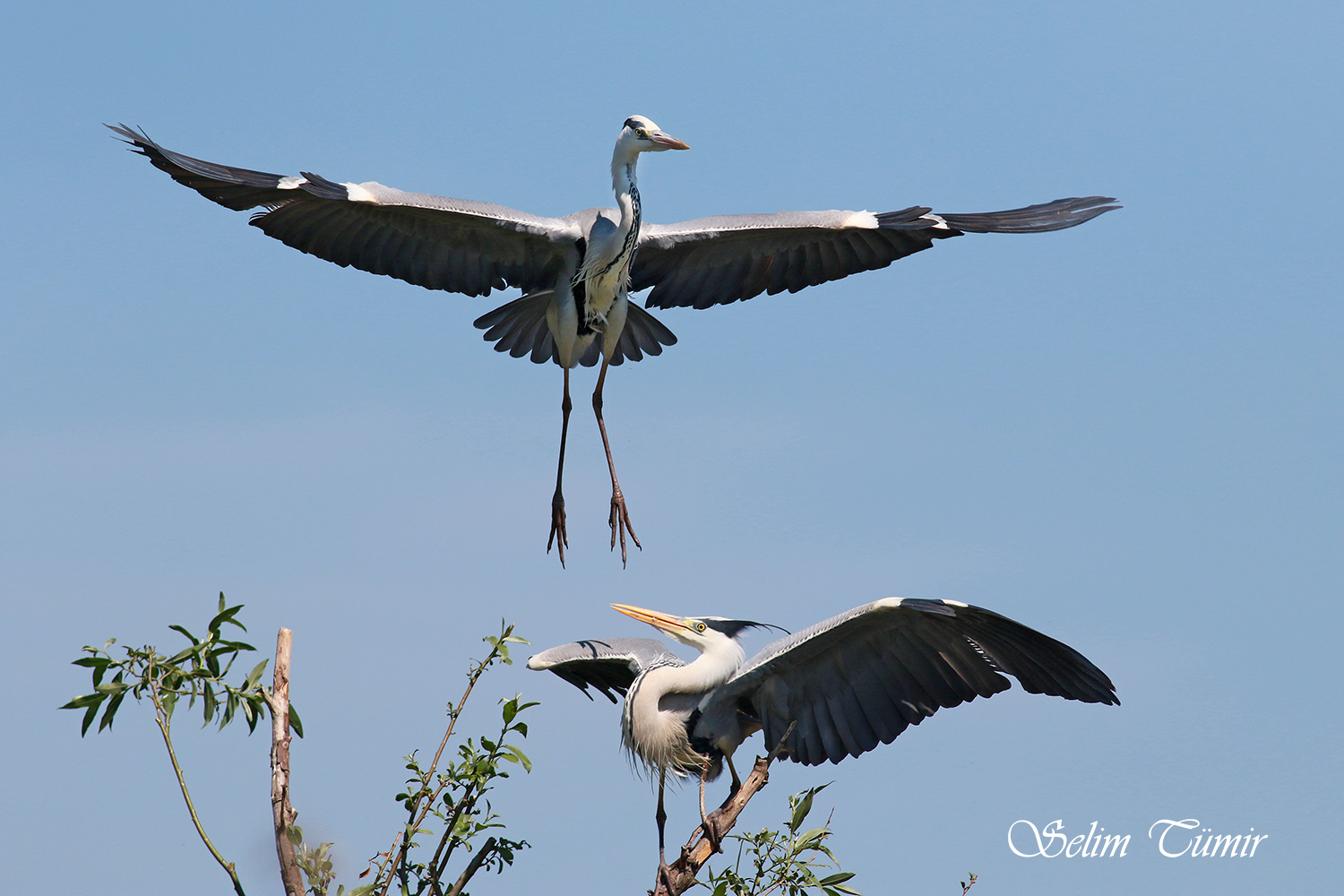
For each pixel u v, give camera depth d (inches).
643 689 462.9
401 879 332.8
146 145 415.5
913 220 535.2
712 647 468.4
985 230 532.7
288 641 309.1
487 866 347.3
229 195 459.8
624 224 544.7
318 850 303.6
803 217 545.0
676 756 468.4
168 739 286.5
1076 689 411.8
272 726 301.3
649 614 477.7
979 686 428.1
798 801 371.9
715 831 374.6
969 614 407.5
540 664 478.9
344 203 495.8
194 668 293.0
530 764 337.1
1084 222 544.1
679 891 372.2
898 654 434.6
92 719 288.7
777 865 365.1
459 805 335.6
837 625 422.6
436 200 507.5
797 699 451.8
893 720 440.5
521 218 536.7
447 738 338.6
